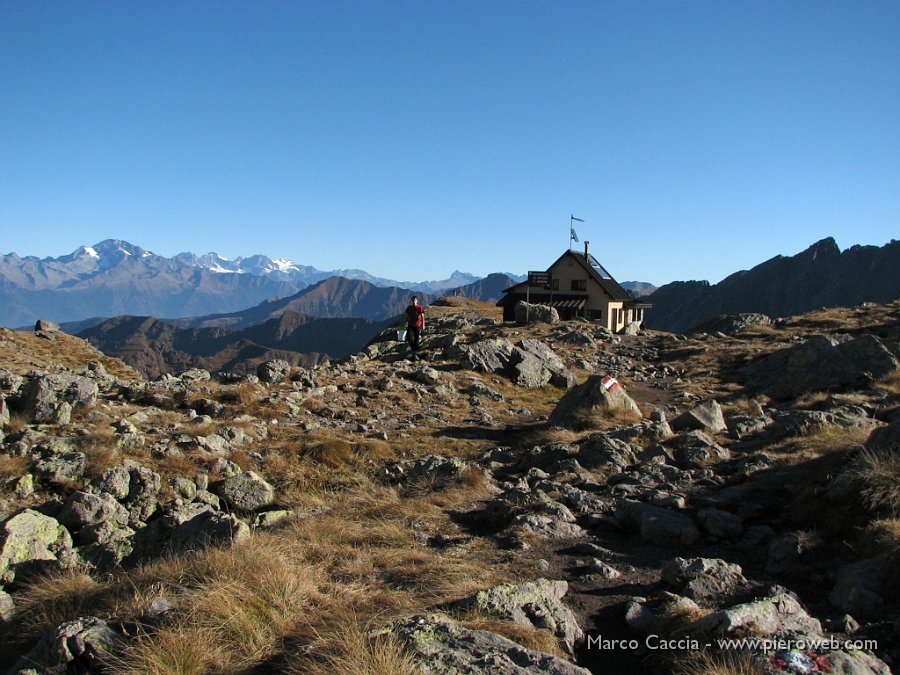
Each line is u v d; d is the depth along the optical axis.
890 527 7.33
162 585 6.59
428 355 29.44
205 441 14.02
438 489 12.31
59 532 9.22
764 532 8.92
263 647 5.51
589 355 34.69
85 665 5.30
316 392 21.11
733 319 45.91
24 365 28.00
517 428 18.97
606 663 5.73
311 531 9.12
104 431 13.37
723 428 15.98
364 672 4.65
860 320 38.75
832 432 13.26
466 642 5.19
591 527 9.82
